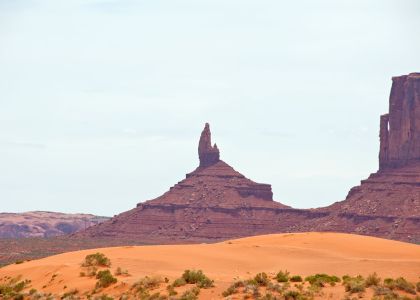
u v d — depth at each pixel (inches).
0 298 7687.0
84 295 7490.2
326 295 6643.7
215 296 6811.0
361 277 7431.1
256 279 7283.5
